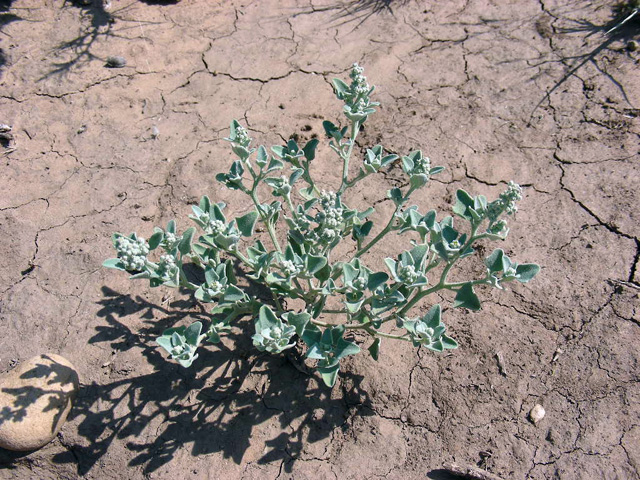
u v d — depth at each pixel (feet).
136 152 1.67
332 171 1.63
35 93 1.80
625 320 1.33
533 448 1.21
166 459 1.22
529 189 1.56
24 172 1.63
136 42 1.93
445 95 1.77
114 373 1.30
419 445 1.22
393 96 1.78
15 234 1.52
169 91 1.81
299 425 1.25
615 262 1.41
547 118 1.68
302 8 2.03
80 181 1.61
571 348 1.31
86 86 1.81
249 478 1.20
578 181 1.55
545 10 1.95
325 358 1.05
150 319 1.37
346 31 1.96
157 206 1.57
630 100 1.68
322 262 1.07
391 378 1.29
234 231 1.12
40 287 1.43
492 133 1.67
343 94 1.22
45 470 1.23
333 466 1.21
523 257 1.44
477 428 1.23
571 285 1.39
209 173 1.63
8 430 1.16
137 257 1.02
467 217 1.10
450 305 1.38
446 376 1.29
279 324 1.04
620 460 1.18
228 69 1.86
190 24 2.00
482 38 1.90
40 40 1.93
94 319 1.38
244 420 1.25
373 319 1.16
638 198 1.50
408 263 1.07
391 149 1.66
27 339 1.36
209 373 1.30
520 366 1.29
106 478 1.21
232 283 1.19
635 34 1.82
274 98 1.79
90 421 1.25
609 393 1.25
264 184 1.61
